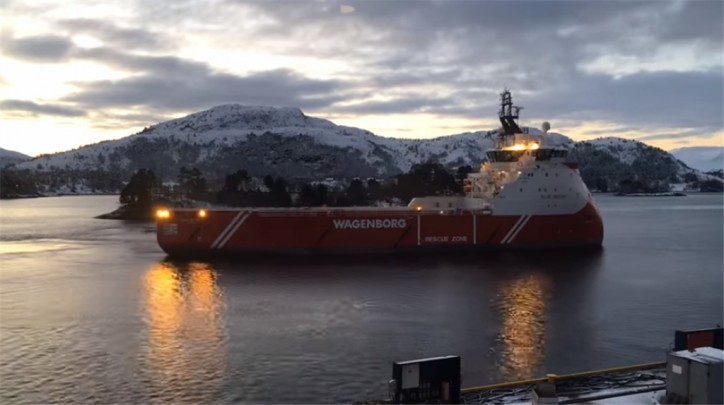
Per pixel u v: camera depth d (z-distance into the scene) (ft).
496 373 100.53
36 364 103.91
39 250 254.27
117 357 107.24
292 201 537.65
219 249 212.64
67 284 172.35
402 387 71.00
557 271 193.77
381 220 217.36
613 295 160.45
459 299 152.25
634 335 122.72
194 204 547.08
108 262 214.48
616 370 87.61
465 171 586.04
